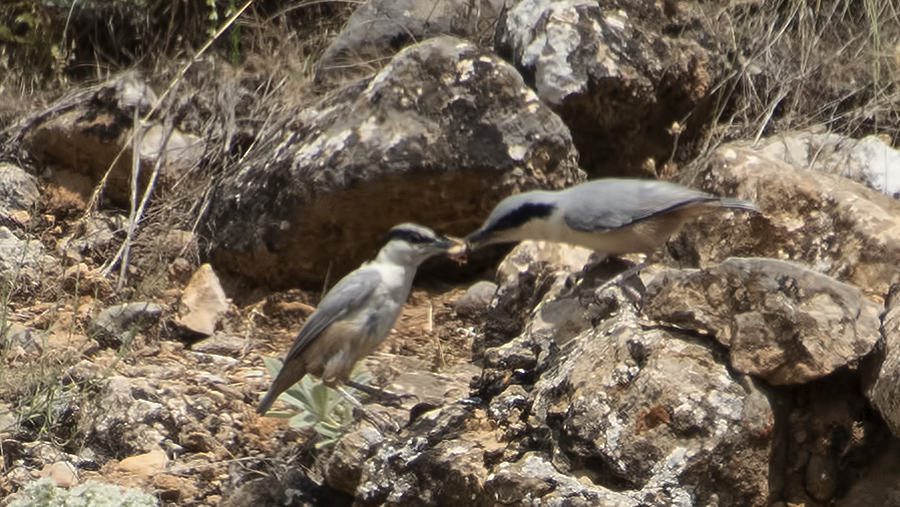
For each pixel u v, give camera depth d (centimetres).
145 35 1449
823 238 897
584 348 793
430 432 826
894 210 948
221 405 970
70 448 924
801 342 727
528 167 1128
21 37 1458
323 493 875
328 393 927
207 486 885
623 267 916
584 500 701
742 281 749
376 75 1175
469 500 761
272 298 1154
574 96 1190
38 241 1248
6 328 1024
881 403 700
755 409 726
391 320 931
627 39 1225
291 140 1189
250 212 1177
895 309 743
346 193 1117
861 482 739
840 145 1182
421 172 1109
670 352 747
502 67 1156
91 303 1158
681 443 721
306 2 1484
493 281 1164
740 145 1216
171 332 1117
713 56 1285
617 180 883
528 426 772
